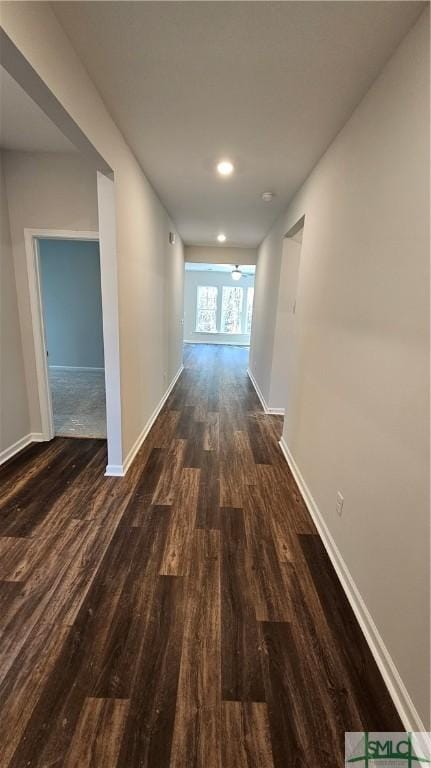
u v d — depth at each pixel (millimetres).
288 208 3506
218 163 2619
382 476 1369
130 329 2744
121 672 1269
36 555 1826
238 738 1097
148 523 2125
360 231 1669
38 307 3004
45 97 1346
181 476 2730
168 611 1527
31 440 3266
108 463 2693
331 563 1862
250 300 10734
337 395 1888
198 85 1695
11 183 2730
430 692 1043
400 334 1264
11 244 2836
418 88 1197
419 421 1131
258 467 2955
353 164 1785
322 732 1122
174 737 1091
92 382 5578
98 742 1071
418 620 1105
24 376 3111
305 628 1478
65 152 2672
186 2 1223
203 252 6582
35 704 1160
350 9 1215
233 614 1528
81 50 1481
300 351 2779
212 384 5902
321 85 1629
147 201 3047
